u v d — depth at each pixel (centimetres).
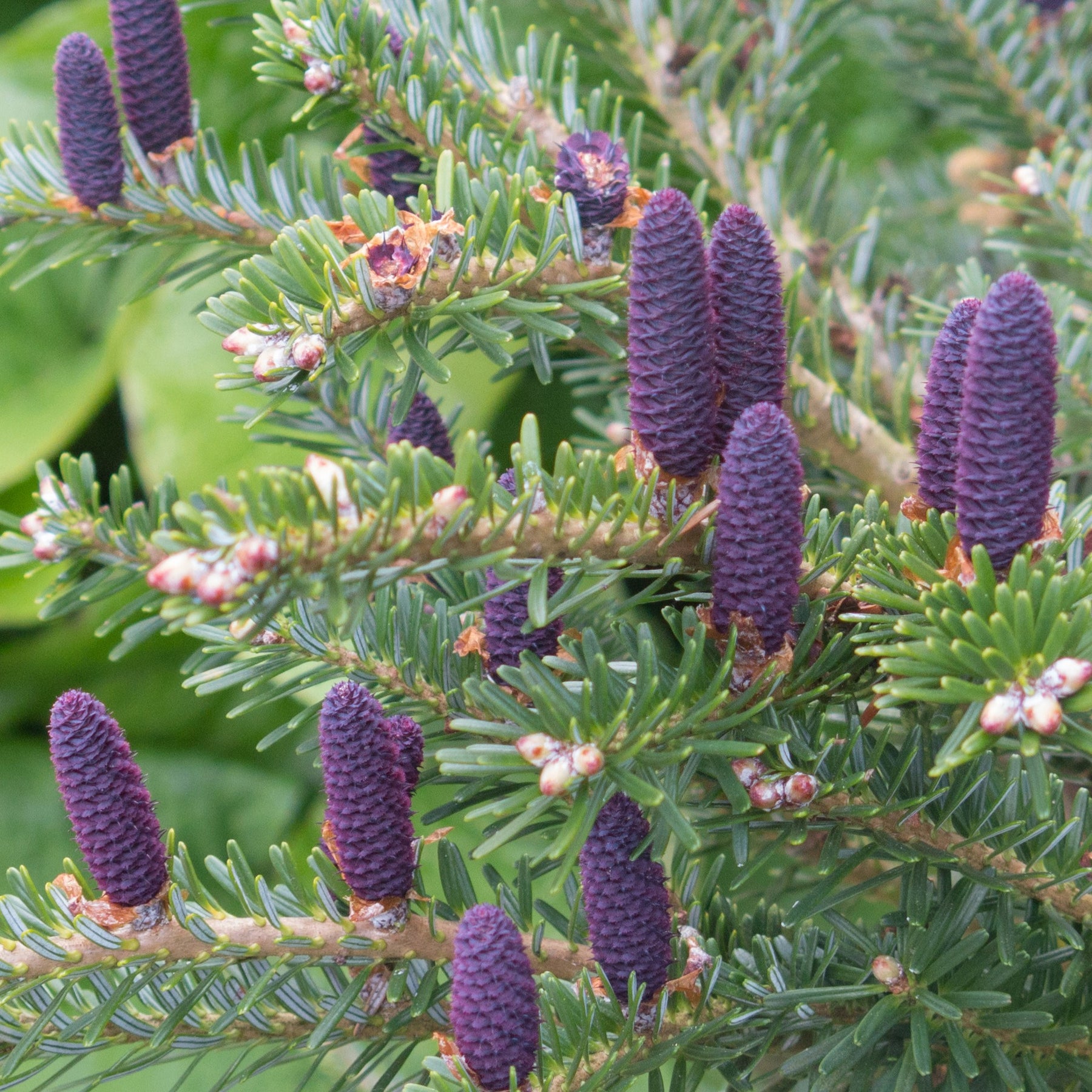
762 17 125
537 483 106
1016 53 129
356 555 104
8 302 230
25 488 227
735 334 109
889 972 110
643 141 126
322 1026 110
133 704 220
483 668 114
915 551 108
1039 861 111
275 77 116
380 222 110
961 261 152
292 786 217
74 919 109
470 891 112
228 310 109
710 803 111
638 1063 109
